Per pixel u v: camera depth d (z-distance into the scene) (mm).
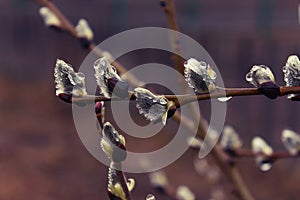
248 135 10438
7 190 9141
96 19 13430
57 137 11039
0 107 12250
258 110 10578
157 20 13164
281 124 10414
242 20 12086
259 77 1094
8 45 13883
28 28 13789
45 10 2291
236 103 10625
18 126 11469
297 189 9039
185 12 12586
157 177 2660
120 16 13305
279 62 11500
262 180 9195
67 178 9555
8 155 10250
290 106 10367
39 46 13656
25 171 9719
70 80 1067
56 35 13500
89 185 9367
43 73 13508
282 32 11508
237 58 11914
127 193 1184
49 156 10266
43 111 12078
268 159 2158
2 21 13969
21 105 12375
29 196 9016
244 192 2369
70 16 13523
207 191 8859
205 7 12406
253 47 11766
